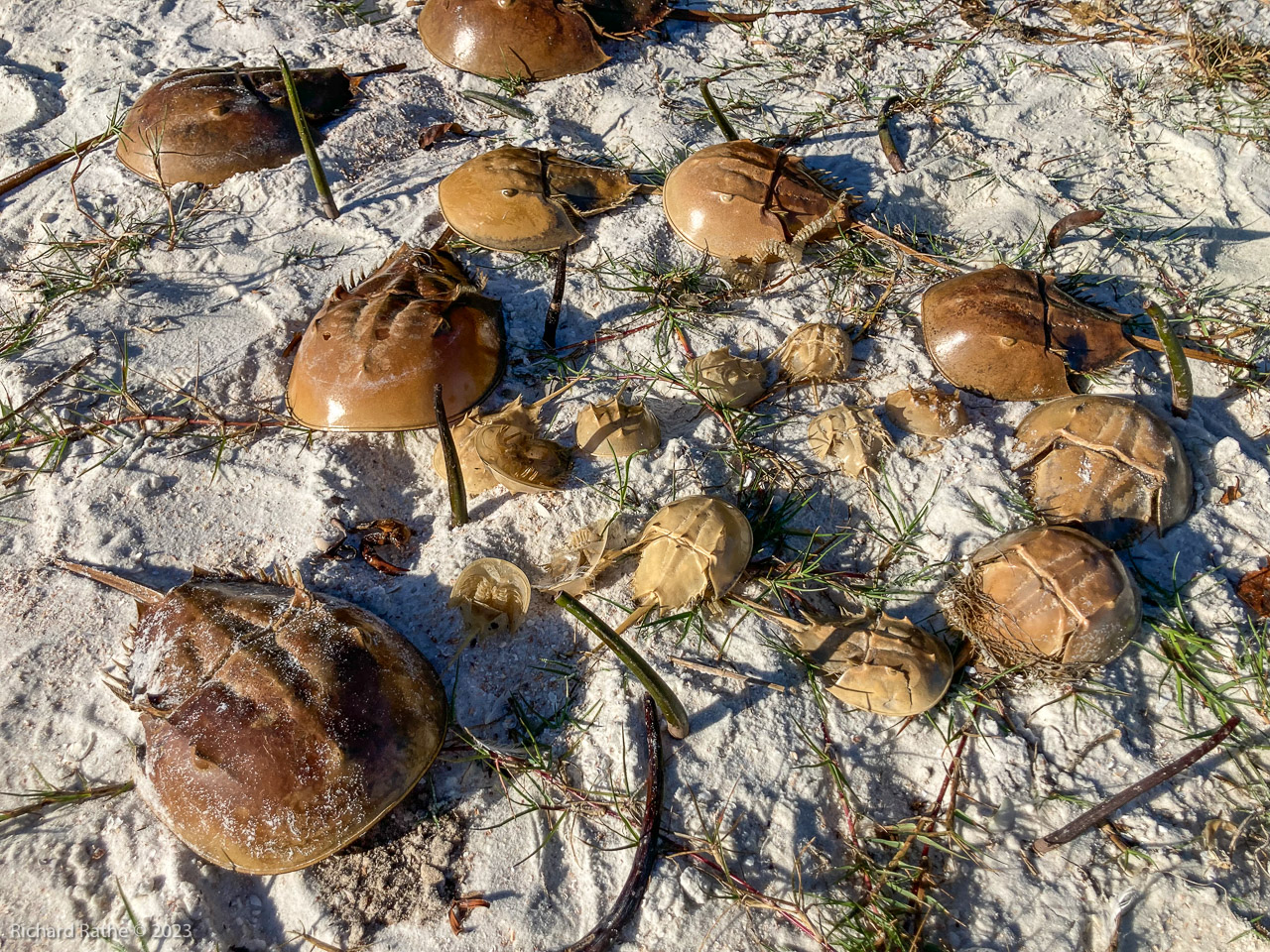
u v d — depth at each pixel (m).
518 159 0.86
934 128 0.97
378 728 0.53
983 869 0.56
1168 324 0.74
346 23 1.17
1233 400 0.78
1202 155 0.95
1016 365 0.73
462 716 0.60
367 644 0.56
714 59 1.07
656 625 0.62
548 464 0.68
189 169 0.91
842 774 0.58
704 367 0.73
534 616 0.63
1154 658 0.63
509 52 1.01
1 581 0.66
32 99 1.04
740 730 0.59
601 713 0.59
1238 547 0.68
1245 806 0.58
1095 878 0.55
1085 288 0.84
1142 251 0.87
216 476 0.71
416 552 0.68
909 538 0.67
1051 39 1.08
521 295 0.83
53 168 0.96
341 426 0.68
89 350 0.78
